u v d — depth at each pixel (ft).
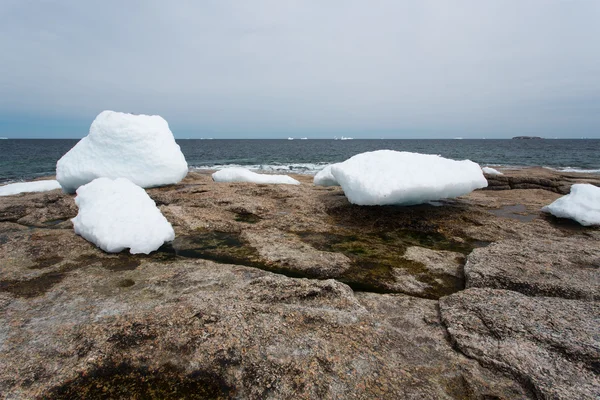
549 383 7.97
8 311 11.54
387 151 24.61
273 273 14.58
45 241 17.71
